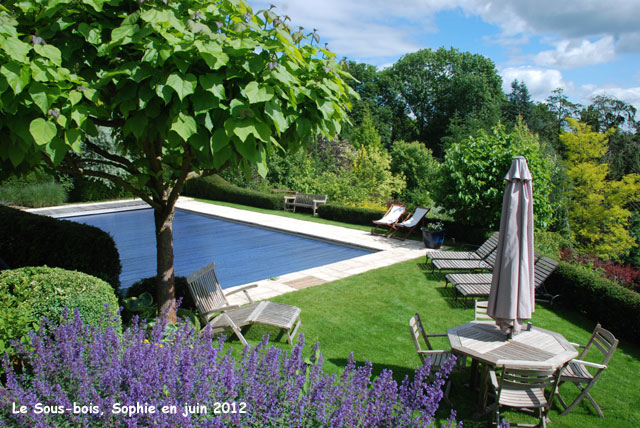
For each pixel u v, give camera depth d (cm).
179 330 297
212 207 1778
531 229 413
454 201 1098
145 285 592
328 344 509
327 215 1548
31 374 277
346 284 765
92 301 350
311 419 227
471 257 867
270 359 253
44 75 265
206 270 536
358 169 2000
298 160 2019
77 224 616
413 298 692
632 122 2431
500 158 1039
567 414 384
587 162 1759
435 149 4616
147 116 310
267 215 1608
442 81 4634
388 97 4812
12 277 351
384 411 234
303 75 348
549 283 732
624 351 532
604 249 1648
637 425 367
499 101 4441
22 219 609
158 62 281
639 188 1642
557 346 395
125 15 323
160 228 480
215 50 278
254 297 686
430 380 411
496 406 352
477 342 404
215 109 301
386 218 1291
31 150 326
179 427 204
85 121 289
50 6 292
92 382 234
